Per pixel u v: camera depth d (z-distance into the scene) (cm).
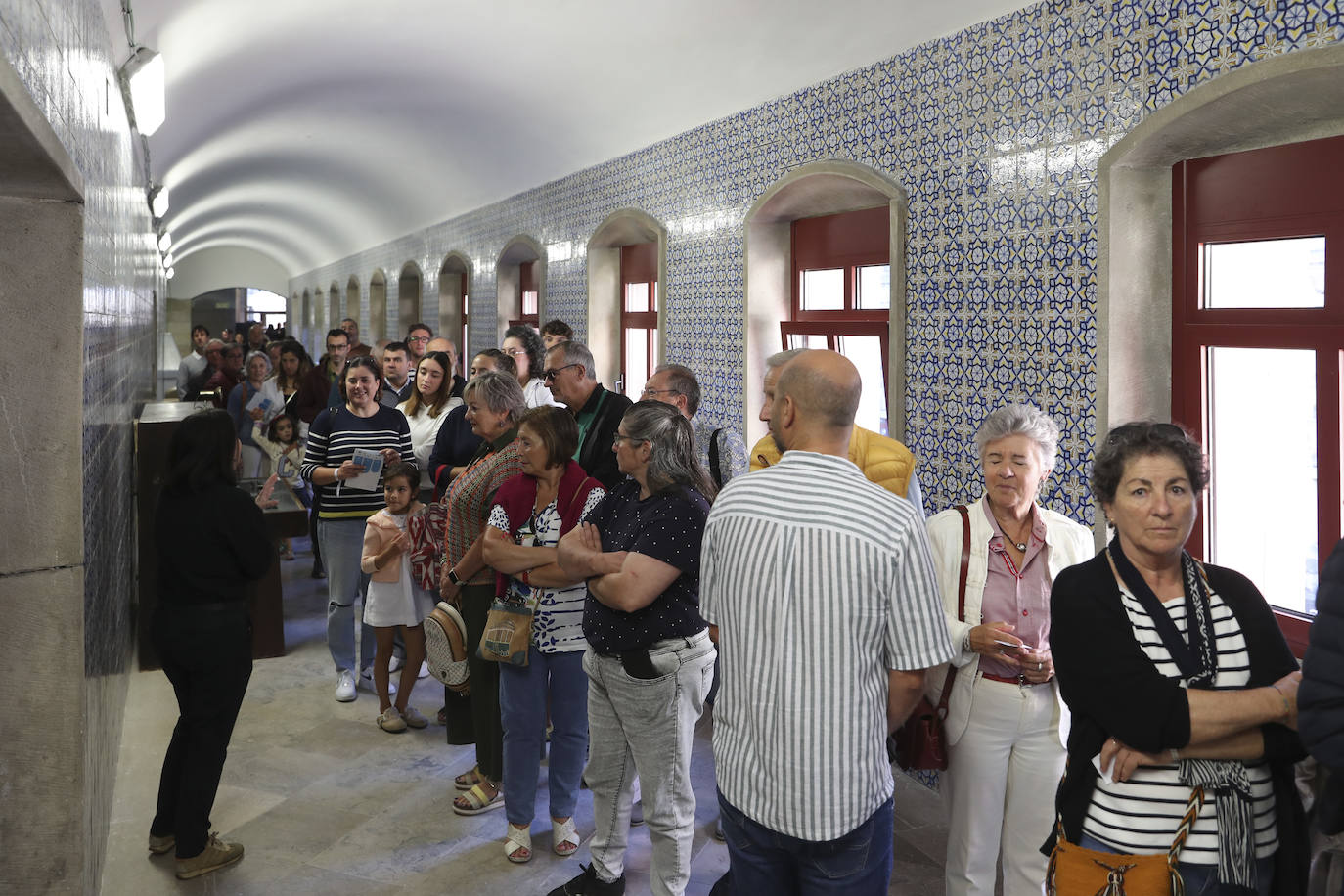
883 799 258
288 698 641
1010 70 449
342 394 823
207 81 835
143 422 705
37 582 320
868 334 595
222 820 475
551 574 398
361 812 483
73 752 326
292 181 1731
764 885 263
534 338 704
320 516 637
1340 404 353
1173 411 416
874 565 246
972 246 478
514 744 429
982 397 476
